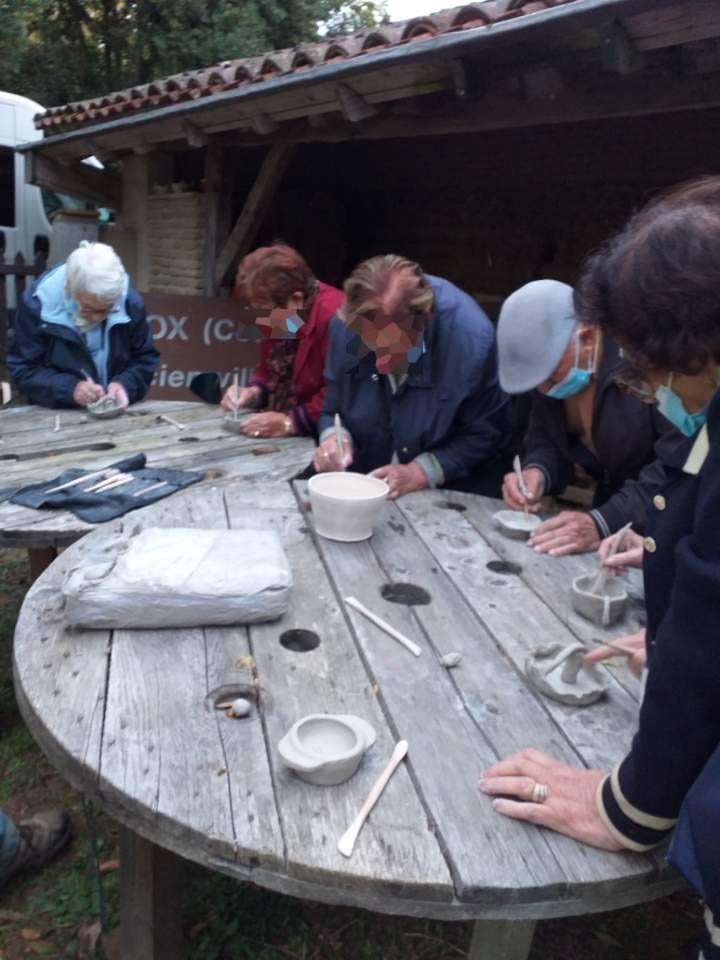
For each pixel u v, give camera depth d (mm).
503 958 1323
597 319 1091
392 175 7559
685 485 1162
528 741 1347
